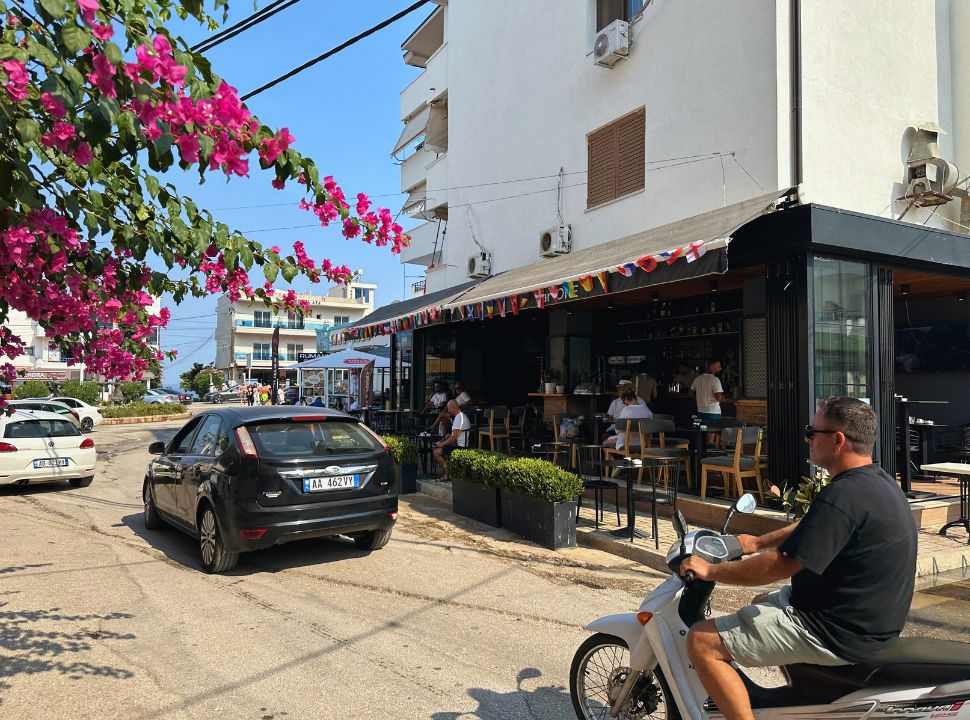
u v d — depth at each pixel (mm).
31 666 4238
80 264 3492
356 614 5289
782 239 7254
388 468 6801
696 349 13180
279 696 3871
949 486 9602
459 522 8648
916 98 11062
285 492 6102
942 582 6109
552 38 14211
